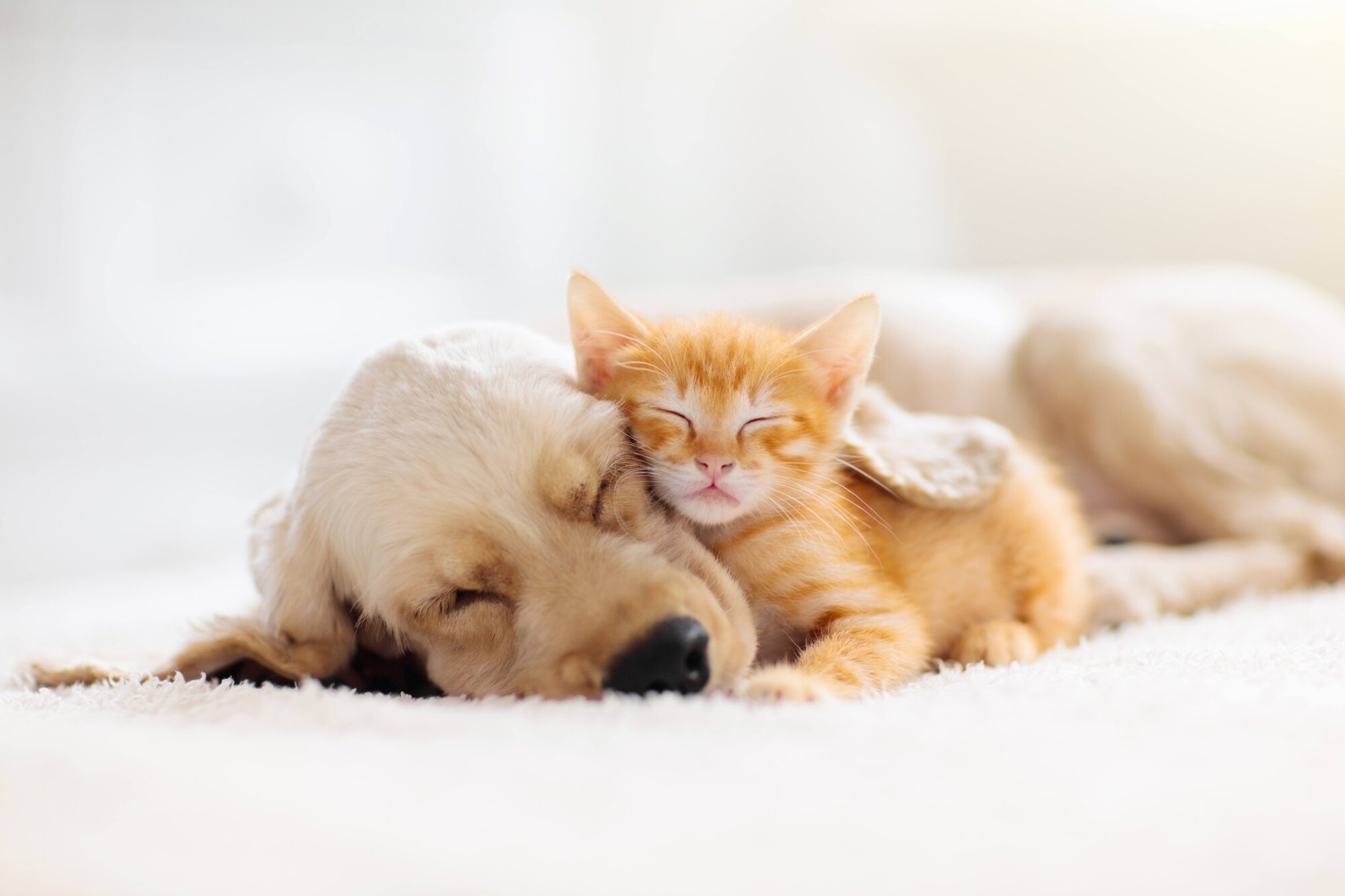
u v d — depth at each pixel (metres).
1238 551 0.75
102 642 0.66
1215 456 0.78
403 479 0.54
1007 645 0.58
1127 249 1.13
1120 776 0.43
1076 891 0.37
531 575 0.53
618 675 0.50
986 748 0.44
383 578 0.54
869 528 0.60
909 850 0.40
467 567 0.53
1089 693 0.49
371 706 0.49
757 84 1.37
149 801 0.43
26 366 1.19
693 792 0.43
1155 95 1.09
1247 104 1.06
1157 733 0.45
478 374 0.56
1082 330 0.80
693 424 0.56
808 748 0.45
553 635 0.52
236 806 0.42
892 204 1.34
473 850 0.40
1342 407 0.80
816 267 1.37
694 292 0.88
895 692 0.53
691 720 0.47
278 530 0.57
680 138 1.38
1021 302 0.88
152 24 1.24
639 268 1.40
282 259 1.33
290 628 0.56
